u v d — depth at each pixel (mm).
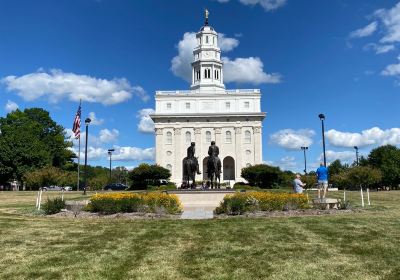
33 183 41031
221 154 95812
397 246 11828
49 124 92000
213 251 11500
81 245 12328
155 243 12578
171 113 97312
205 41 109125
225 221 16828
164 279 8969
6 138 71750
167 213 19984
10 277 9094
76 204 21719
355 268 9656
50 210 20844
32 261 10445
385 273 9234
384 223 15922
